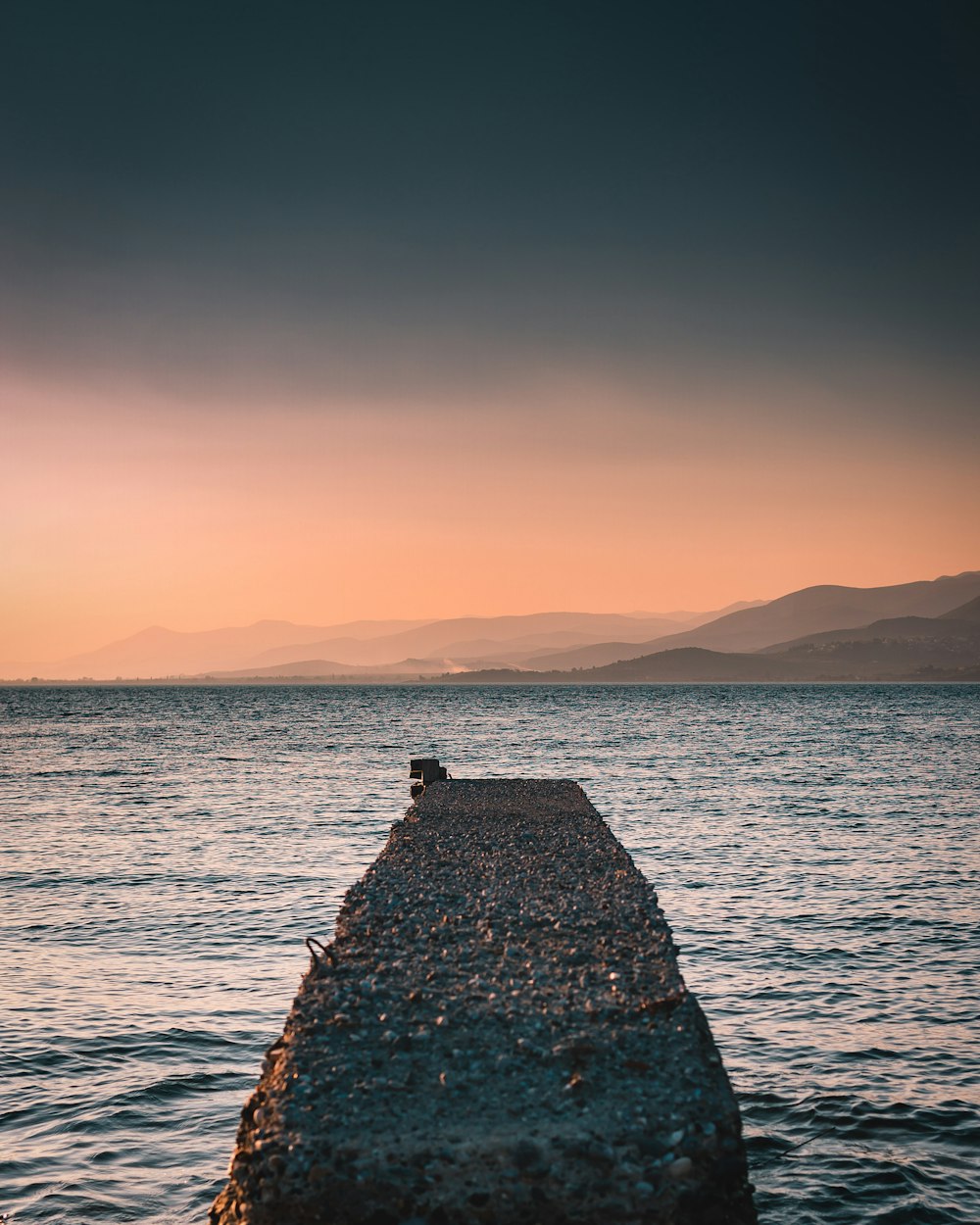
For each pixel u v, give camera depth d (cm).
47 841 3419
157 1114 1334
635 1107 641
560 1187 578
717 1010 1717
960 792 4809
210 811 4172
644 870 2881
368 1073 691
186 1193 1148
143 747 8231
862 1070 1475
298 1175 586
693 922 2295
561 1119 629
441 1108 643
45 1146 1252
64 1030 1611
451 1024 773
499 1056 714
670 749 7606
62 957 2008
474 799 2269
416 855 1516
